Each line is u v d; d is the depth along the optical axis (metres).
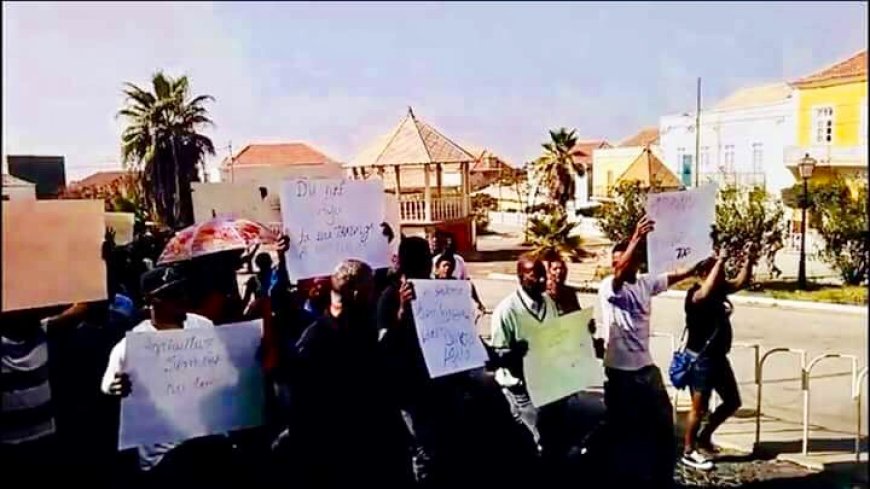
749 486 4.54
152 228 5.78
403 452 4.13
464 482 4.27
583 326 4.59
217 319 3.83
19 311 3.34
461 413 4.41
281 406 3.76
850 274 11.34
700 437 5.06
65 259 3.46
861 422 4.80
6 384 3.30
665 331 9.12
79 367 3.65
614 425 4.57
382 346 4.06
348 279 3.79
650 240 4.53
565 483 4.45
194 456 3.55
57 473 3.44
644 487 4.44
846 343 8.68
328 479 3.83
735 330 9.63
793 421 5.84
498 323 4.50
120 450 3.40
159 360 3.44
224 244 4.64
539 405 4.47
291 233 4.17
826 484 4.52
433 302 4.17
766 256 12.07
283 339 3.87
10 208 3.32
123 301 4.36
